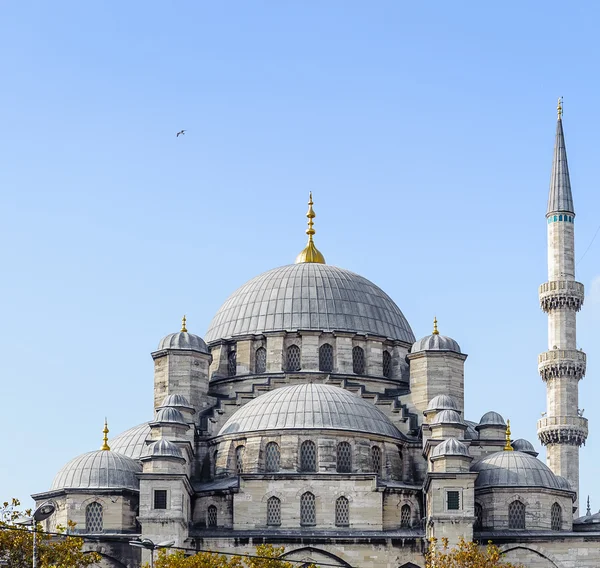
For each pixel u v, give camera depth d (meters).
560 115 169.75
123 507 122.88
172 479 117.25
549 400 161.00
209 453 132.00
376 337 142.62
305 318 143.00
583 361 160.62
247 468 125.75
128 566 119.00
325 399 128.50
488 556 112.62
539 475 124.06
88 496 122.69
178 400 132.12
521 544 118.94
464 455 118.50
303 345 140.62
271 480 122.50
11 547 98.31
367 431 126.62
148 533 116.19
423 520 124.12
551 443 159.62
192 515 125.00
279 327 142.75
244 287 149.88
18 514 100.56
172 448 119.19
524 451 135.75
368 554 118.88
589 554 118.75
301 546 118.81
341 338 141.12
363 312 144.75
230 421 130.75
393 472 127.56
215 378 142.62
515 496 123.06
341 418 126.50
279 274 148.75
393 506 123.44
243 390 140.00
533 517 122.75
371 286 150.00
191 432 130.38
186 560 99.44
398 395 139.00
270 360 140.62
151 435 127.94
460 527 116.06
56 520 123.44
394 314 148.00
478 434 135.62
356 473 123.56
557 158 167.62
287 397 129.00
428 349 137.12
